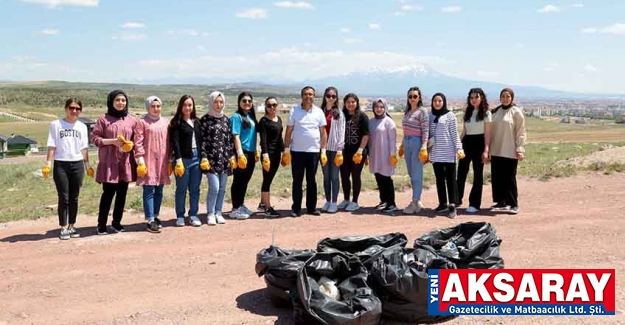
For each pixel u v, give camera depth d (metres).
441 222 9.45
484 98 10.08
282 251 5.58
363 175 16.16
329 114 10.18
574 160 17.84
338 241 5.79
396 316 5.04
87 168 8.74
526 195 12.27
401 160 21.75
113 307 5.55
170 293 5.95
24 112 168.62
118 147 8.56
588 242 7.79
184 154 9.17
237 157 9.65
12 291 6.09
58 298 5.84
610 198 11.42
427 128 10.05
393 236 6.00
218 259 7.28
